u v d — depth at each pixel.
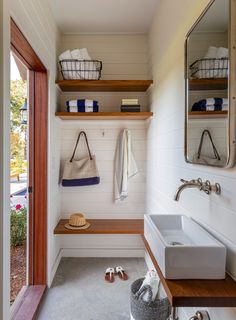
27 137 2.13
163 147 2.04
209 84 1.15
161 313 1.59
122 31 2.79
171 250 0.96
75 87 2.65
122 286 2.24
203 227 1.25
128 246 2.86
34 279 2.17
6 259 1.15
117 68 2.87
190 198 1.43
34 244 2.16
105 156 2.87
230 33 0.94
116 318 1.83
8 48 1.16
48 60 2.12
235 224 0.96
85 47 2.84
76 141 2.84
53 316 1.84
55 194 2.53
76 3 2.21
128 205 2.90
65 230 2.46
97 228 2.56
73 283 2.29
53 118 2.39
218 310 1.06
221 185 1.06
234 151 0.95
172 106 1.78
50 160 2.24
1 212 1.10
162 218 1.46
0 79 1.09
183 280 0.96
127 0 2.18
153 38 2.48
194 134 1.33
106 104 2.88
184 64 1.47
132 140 2.88
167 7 1.92
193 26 1.32
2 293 1.12
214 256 0.97
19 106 2.12
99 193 2.88
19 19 1.34
